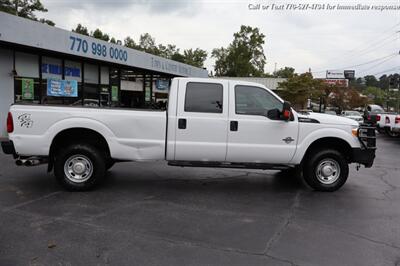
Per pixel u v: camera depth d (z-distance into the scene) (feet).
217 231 15.97
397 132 65.57
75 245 14.06
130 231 15.65
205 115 21.81
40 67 48.19
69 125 21.25
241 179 26.55
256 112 22.25
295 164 22.80
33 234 15.03
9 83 43.78
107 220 16.93
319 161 23.15
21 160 21.44
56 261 12.72
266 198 21.61
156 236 15.20
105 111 21.53
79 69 56.18
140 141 21.74
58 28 45.78
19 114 21.07
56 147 22.27
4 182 23.47
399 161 39.29
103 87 62.69
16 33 39.58
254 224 17.02
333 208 19.90
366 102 186.91
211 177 26.91
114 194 21.44
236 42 268.00
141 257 13.24
